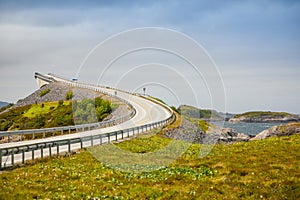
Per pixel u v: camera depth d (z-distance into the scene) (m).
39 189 18.77
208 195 18.95
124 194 19.05
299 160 28.19
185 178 23.14
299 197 18.64
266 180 22.19
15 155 30.86
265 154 31.50
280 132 52.75
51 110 97.19
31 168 24.11
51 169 24.08
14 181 20.09
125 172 24.89
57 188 19.28
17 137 53.62
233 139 59.50
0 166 23.33
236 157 30.77
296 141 39.31
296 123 54.59
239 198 18.52
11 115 102.06
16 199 16.55
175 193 19.39
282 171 24.39
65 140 31.09
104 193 18.95
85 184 20.70
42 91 127.38
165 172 25.22
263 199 18.31
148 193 19.31
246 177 23.22
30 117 94.94
